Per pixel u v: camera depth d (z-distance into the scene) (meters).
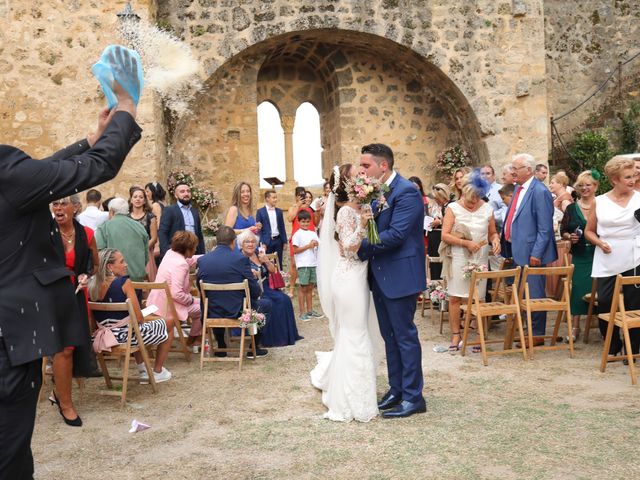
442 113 13.49
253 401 4.77
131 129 2.21
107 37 10.12
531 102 12.58
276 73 13.67
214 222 11.84
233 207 8.30
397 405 4.41
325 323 7.98
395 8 12.03
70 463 3.65
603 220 5.56
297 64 13.69
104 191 10.07
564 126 14.91
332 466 3.46
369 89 13.16
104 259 4.96
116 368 5.98
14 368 2.11
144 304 6.50
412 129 13.38
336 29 11.78
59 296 2.25
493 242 6.22
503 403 4.46
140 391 5.15
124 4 10.12
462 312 6.99
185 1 11.34
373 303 4.55
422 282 4.21
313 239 8.22
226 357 6.07
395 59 12.91
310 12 11.67
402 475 3.29
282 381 5.32
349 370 4.22
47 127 10.04
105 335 4.90
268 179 10.37
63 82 10.06
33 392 2.19
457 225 6.06
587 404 4.39
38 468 3.59
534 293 6.27
